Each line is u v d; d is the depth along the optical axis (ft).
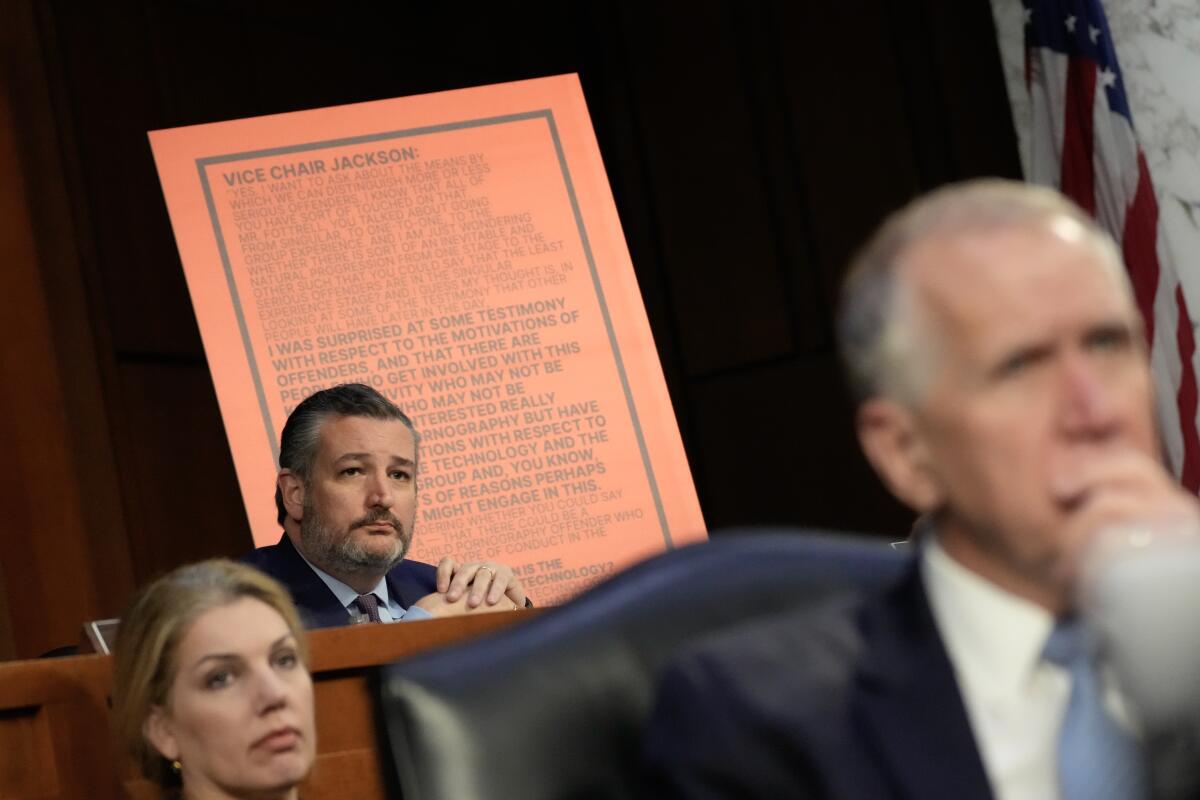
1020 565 2.79
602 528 17.34
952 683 3.38
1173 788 1.83
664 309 30.81
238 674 9.30
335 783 10.46
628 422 17.63
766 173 29.89
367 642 10.63
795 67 29.60
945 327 2.74
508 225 18.03
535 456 17.42
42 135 22.80
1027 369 2.71
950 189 2.96
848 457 29.09
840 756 3.45
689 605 4.37
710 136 30.40
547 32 31.30
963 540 3.26
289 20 27.45
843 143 29.17
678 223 30.66
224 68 25.99
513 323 17.75
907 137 28.55
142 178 24.18
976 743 3.31
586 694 4.20
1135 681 1.82
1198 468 22.90
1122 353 2.72
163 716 9.35
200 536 23.99
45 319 22.29
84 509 22.12
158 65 24.86
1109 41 24.58
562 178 18.22
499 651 4.25
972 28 27.91
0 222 22.17
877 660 3.51
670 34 30.71
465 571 14.42
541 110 18.38
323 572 14.69
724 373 30.32
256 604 9.45
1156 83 24.58
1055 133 25.02
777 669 3.63
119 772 10.11
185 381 24.41
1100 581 1.85
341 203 17.83
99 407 22.53
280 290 17.46
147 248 24.07
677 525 17.43
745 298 30.07
